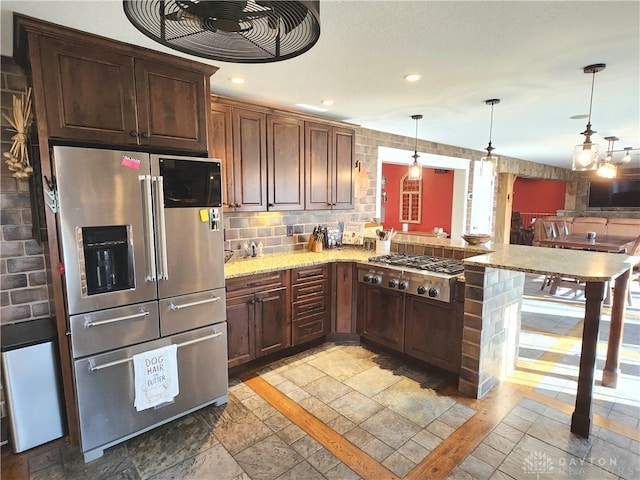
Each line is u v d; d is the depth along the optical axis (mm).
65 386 2078
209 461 2004
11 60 2117
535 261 2516
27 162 2027
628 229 7727
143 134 2156
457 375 2809
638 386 2764
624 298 2689
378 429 2270
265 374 2965
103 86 2008
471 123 4258
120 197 1976
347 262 3477
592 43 2062
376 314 3346
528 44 2078
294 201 3486
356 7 1674
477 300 2539
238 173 3039
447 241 3695
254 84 2793
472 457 2021
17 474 1921
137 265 2070
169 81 2244
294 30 1290
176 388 2266
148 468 1957
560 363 3158
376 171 4777
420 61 2338
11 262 2195
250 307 2926
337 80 2693
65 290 1976
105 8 1679
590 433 2203
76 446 2131
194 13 1187
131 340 2096
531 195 12141
